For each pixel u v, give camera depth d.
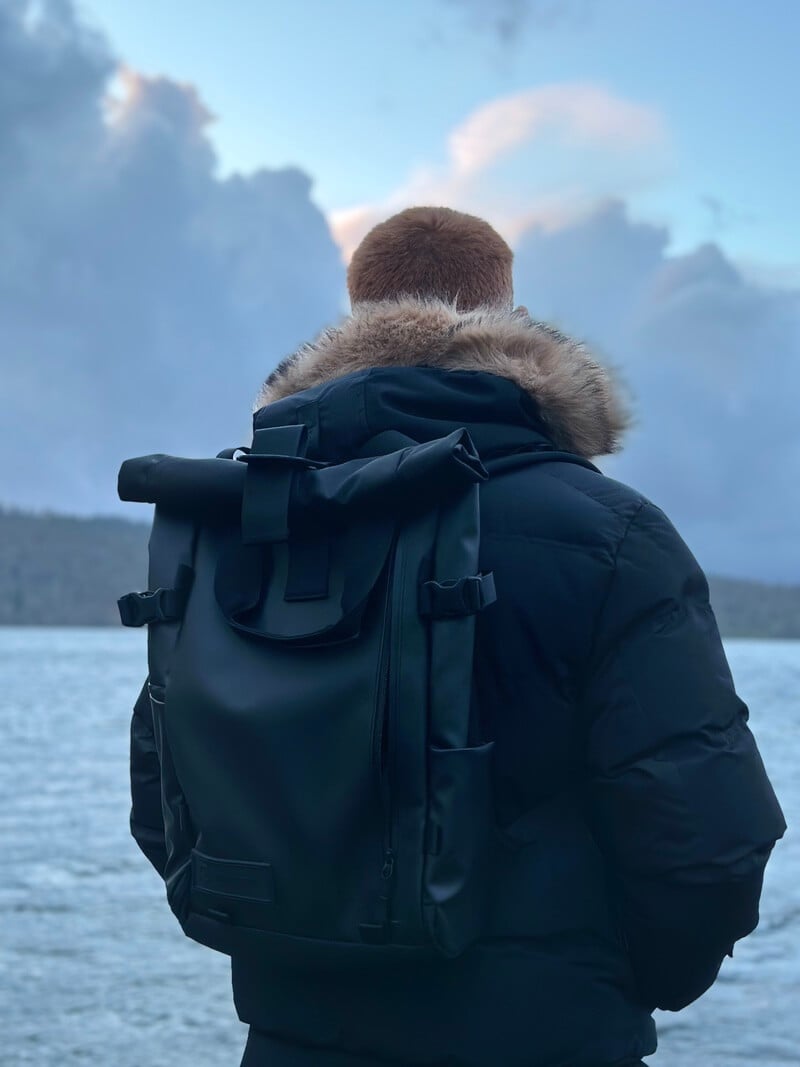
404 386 1.56
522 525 1.50
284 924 1.44
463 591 1.38
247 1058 1.58
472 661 1.42
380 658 1.40
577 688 1.47
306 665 1.44
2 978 7.74
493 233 1.84
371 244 1.85
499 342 1.61
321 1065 1.50
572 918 1.46
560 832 1.48
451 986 1.43
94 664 111.12
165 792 1.58
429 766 1.37
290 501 1.49
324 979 1.49
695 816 1.38
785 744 34.94
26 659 123.44
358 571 1.43
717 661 1.47
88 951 8.56
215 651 1.50
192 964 8.16
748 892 1.40
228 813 1.45
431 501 1.44
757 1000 7.28
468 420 1.56
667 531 1.50
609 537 1.47
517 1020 1.42
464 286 1.81
